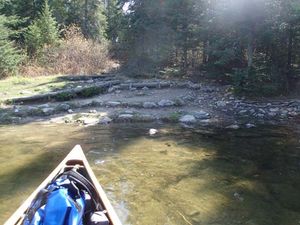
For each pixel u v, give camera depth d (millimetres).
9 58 21641
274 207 5871
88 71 22859
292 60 15398
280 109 12719
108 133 10531
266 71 14500
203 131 10656
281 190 6531
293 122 11484
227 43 15250
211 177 7156
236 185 6766
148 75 19625
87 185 4883
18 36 26781
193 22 18156
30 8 30875
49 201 3961
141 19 20484
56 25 32344
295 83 15078
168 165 7848
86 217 4281
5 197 6277
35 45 26172
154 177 7152
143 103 13320
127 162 8023
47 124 11633
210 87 16062
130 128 11086
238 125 11211
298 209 5797
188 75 19094
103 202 4684
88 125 11484
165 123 11656
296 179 7047
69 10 36438
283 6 13695
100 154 8609
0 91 15367
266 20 14047
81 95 14922
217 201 6090
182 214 5633
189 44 18641
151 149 8992
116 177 7137
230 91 15008
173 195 6320
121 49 23516
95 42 27188
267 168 7664
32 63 23844
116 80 18141
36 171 7543
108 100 14000
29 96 13898
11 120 11969
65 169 5746
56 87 15875
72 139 9945
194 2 17891
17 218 4219
